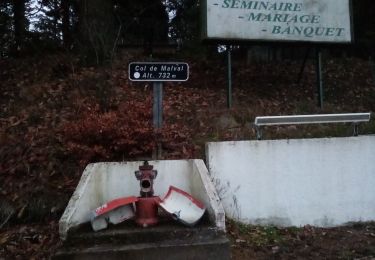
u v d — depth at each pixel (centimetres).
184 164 551
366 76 1135
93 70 923
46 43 1177
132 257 405
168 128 641
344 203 588
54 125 687
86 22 992
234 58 1270
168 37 1460
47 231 512
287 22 859
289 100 922
